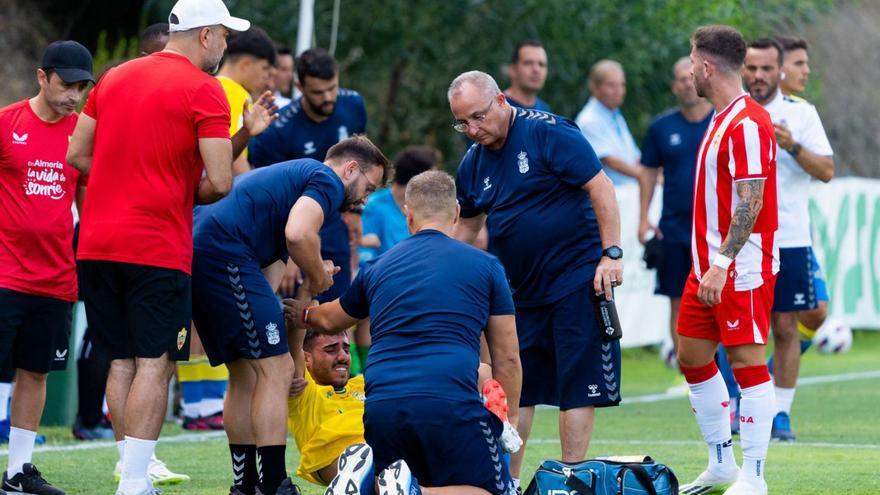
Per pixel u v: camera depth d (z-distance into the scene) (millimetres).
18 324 23906
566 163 23062
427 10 58594
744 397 23328
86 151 22281
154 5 60188
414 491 17906
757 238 23359
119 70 21984
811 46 75312
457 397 18859
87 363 32812
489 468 18984
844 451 30531
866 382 48156
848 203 61156
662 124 38875
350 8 57906
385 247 38812
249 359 21984
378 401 19047
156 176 21375
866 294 62344
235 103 30156
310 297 22016
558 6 58312
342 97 32188
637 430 34750
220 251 21891
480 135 23125
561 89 59875
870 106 75938
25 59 58125
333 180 21891
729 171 23281
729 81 23516
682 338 24469
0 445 31344
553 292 23391
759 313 23312
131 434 21375
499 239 23797
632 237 51906
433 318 19281
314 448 22141
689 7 62438
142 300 21391
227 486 25297
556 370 23703
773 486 25375
